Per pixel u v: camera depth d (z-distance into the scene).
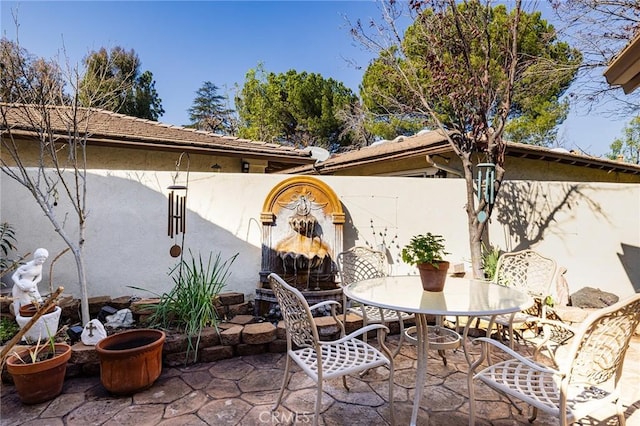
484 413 2.96
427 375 3.65
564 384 2.04
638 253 6.31
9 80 3.88
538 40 7.09
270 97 20.22
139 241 4.88
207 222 5.10
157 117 20.00
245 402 3.10
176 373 3.64
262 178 5.27
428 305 2.72
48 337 3.48
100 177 4.76
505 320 3.69
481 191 5.34
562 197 6.26
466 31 5.51
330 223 5.30
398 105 6.75
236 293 4.97
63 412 2.92
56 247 4.63
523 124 10.73
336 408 3.01
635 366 3.82
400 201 5.65
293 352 2.93
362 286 3.44
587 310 4.59
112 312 4.36
